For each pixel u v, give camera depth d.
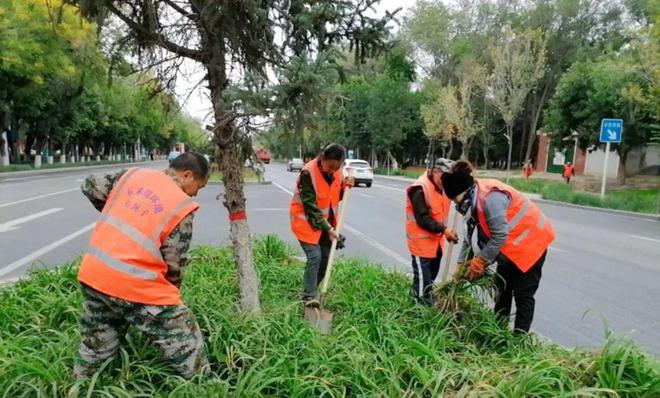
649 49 14.11
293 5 3.19
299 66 2.67
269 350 2.75
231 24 3.15
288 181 26.77
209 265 5.05
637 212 14.78
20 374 2.41
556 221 12.45
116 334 2.55
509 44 25.53
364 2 3.24
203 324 3.04
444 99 31.19
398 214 12.48
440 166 3.97
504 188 3.54
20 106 26.44
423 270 4.08
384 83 38.53
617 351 2.67
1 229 8.90
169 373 2.56
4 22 17.58
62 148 41.03
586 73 22.69
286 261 5.85
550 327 4.41
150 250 2.34
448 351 3.21
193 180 2.65
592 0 35.97
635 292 5.57
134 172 2.55
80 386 2.34
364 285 4.42
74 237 8.16
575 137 24.55
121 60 3.72
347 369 2.65
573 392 2.32
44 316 3.29
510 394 2.37
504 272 3.80
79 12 3.26
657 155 30.31
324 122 3.08
